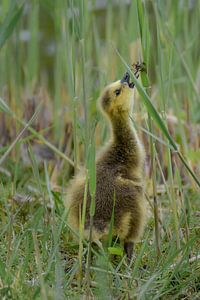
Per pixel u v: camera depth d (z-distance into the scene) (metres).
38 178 10.73
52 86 22.84
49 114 16.81
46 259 9.85
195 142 15.01
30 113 16.23
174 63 14.76
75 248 10.67
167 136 9.28
